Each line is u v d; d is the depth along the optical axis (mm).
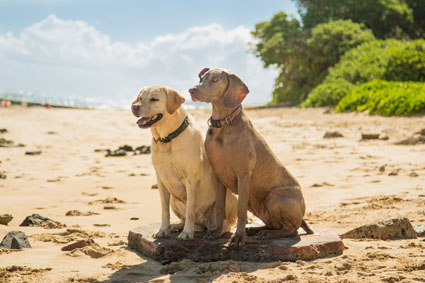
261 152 4367
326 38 34938
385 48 28031
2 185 8641
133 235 4617
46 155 13250
